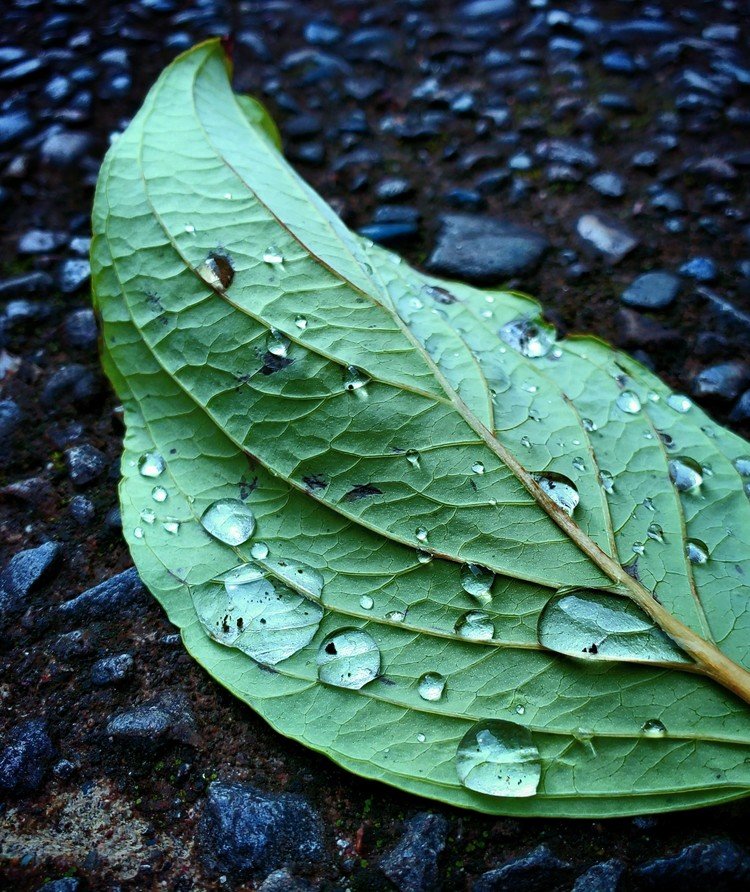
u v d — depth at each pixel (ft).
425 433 0.35
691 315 0.43
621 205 0.48
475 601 0.33
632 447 0.36
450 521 0.34
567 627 0.33
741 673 0.32
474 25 0.57
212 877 0.31
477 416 0.35
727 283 0.44
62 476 0.40
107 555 0.38
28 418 0.41
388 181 0.49
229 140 0.41
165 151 0.40
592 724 0.32
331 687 0.33
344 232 0.39
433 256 0.46
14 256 0.47
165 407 0.37
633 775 0.31
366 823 0.32
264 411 0.36
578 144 0.50
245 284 0.37
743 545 0.34
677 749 0.31
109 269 0.38
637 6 0.57
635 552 0.33
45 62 0.55
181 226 0.38
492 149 0.50
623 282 0.45
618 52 0.54
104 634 0.36
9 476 0.40
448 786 0.31
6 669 0.35
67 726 0.34
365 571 0.34
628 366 0.38
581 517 0.34
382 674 0.33
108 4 0.60
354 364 0.36
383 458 0.35
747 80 0.52
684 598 0.33
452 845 0.31
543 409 0.36
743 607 0.33
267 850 0.31
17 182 0.50
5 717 0.34
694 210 0.47
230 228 0.38
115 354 0.38
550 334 0.38
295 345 0.36
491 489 0.34
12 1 0.60
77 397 0.42
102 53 0.56
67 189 0.50
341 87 0.54
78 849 0.32
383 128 0.52
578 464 0.35
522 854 0.31
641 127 0.51
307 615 0.34
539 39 0.55
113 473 0.40
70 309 0.45
